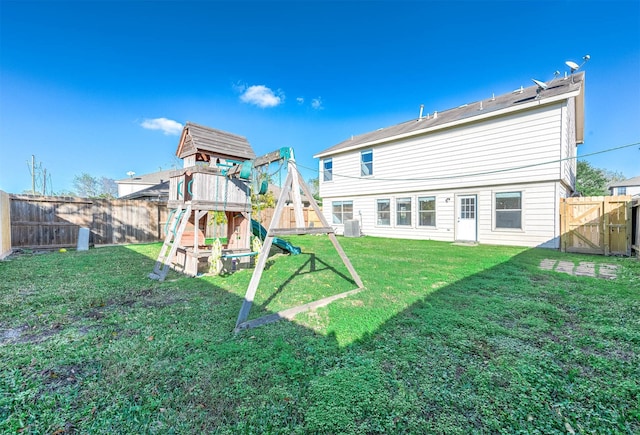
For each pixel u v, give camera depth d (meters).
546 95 9.08
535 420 1.68
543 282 4.75
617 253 7.50
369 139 14.21
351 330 2.94
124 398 1.91
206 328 3.05
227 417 1.73
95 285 4.81
